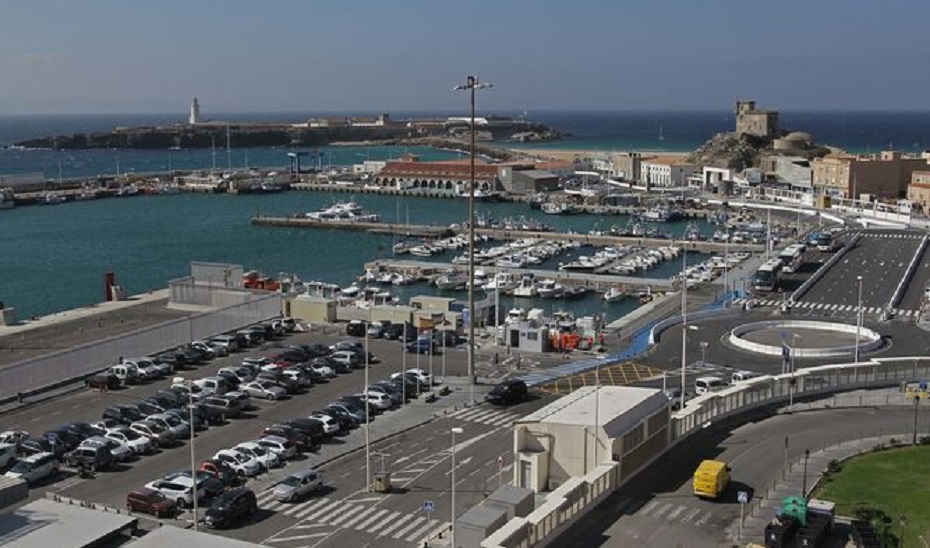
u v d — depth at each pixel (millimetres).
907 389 89562
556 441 64312
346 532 63688
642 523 58312
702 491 62406
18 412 92250
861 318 130000
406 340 117812
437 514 66625
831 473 68812
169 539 45406
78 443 81188
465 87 101625
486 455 79375
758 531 57312
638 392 72625
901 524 58250
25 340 122938
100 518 49031
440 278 199250
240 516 65562
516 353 120125
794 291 159250
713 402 80375
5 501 49812
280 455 77812
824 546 56031
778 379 88875
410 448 81438
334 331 129125
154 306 144750
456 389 100875
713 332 128875
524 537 52156
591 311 174500
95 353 105000
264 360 108625
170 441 83188
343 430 86562
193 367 109312
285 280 174000
